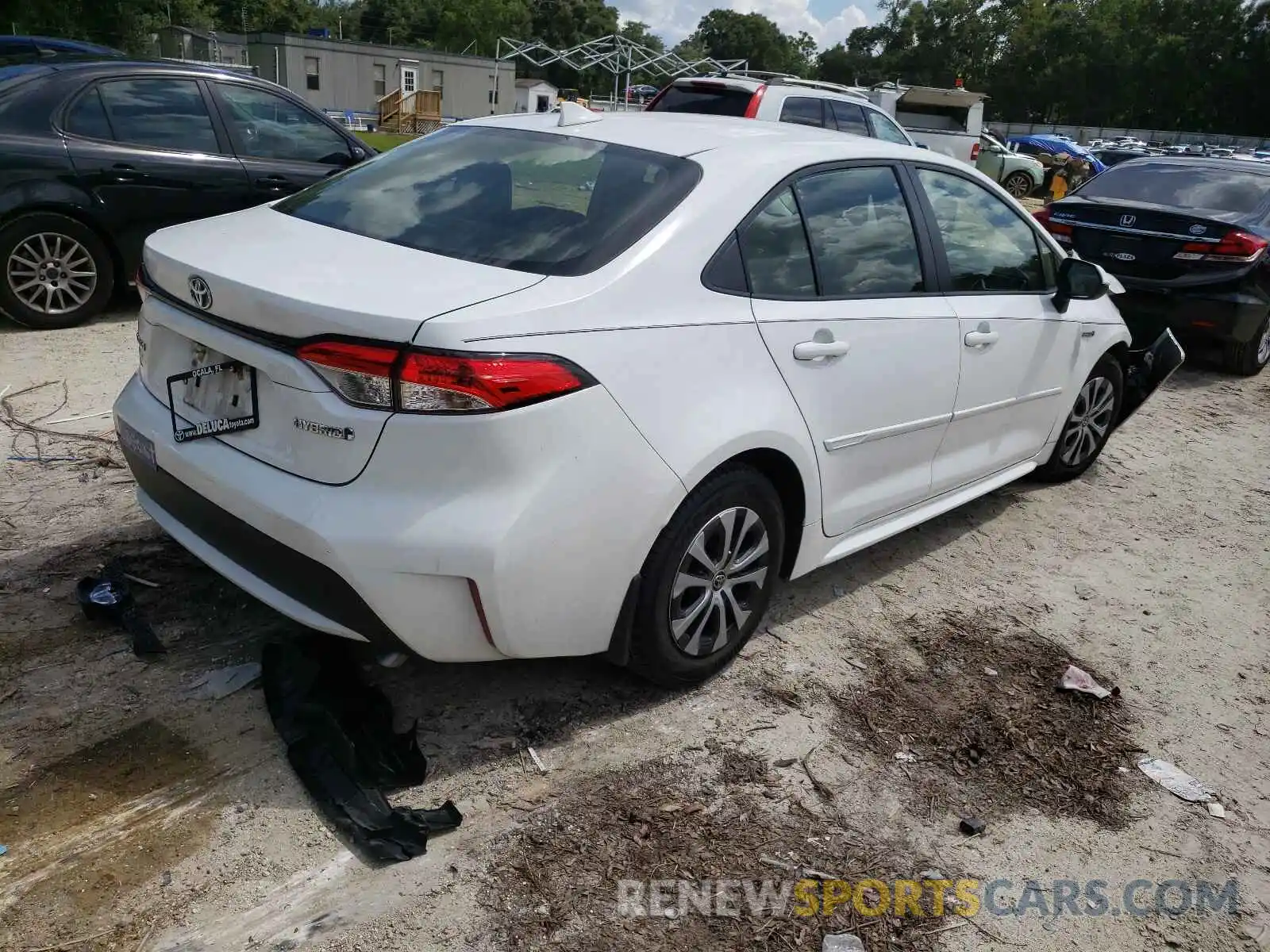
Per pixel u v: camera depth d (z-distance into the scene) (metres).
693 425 2.83
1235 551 4.91
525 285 2.62
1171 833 2.87
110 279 6.64
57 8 33.50
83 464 4.38
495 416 2.42
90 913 2.22
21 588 3.38
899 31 100.19
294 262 2.72
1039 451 4.95
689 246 2.92
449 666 3.25
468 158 3.39
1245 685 3.71
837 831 2.72
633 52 33.38
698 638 3.14
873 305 3.52
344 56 52.31
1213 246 7.62
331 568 2.47
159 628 3.24
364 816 2.54
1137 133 74.25
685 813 2.71
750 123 3.80
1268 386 8.26
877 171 3.71
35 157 6.14
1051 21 88.44
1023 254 4.50
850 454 3.51
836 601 3.98
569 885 2.44
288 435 2.55
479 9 81.50
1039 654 3.75
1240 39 82.06
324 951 2.20
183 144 6.75
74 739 2.73
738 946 2.32
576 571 2.66
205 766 2.68
